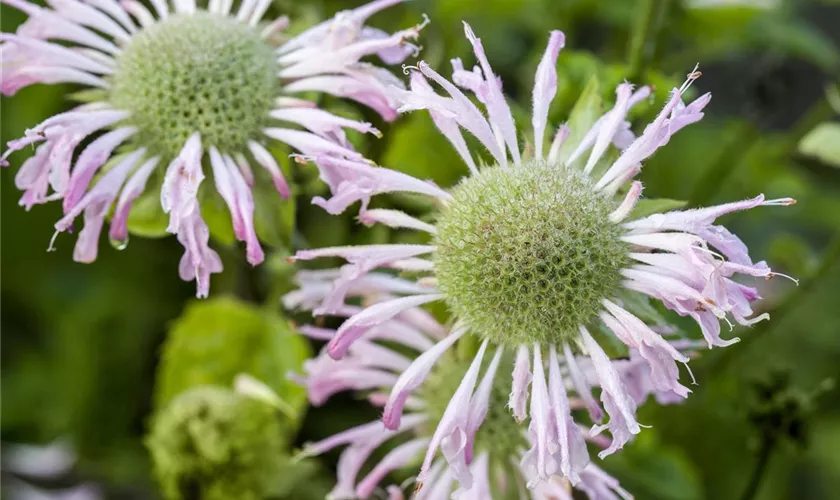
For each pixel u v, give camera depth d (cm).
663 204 25
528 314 24
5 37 26
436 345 25
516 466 26
